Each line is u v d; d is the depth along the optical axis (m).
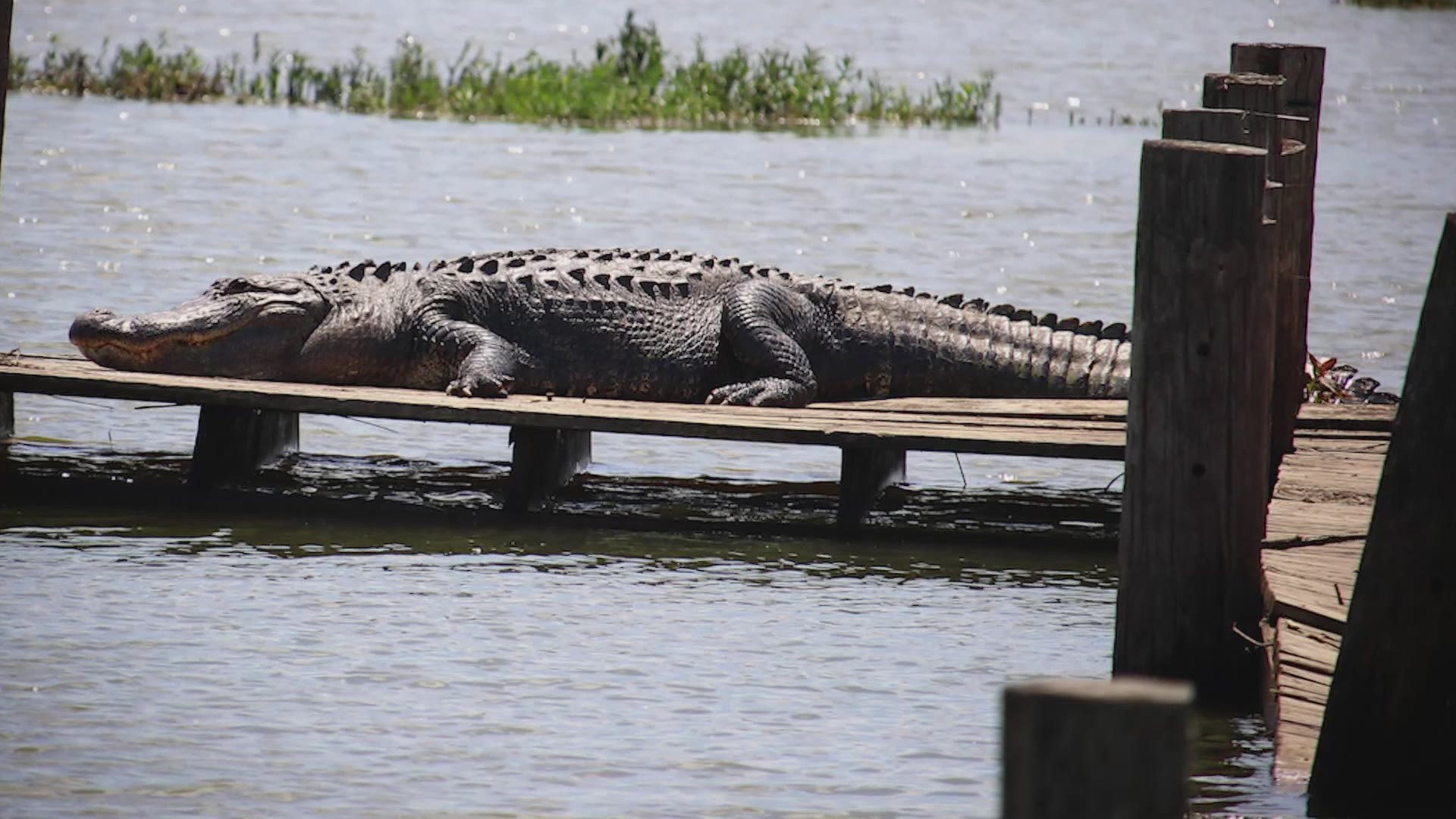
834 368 46.56
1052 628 34.03
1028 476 46.91
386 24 159.12
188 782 25.48
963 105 117.31
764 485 45.03
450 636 32.34
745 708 29.08
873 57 148.12
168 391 40.91
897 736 27.98
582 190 85.25
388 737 27.41
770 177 90.88
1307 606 27.50
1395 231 80.81
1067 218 82.31
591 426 40.22
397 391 42.19
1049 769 12.60
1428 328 22.41
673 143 102.06
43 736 26.95
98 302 59.25
